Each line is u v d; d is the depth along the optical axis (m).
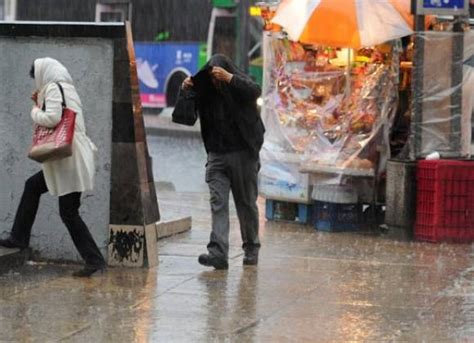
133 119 18.33
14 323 14.32
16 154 18.92
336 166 23.47
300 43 24.08
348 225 23.70
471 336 14.05
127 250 18.53
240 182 18.44
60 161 17.02
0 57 18.84
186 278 17.70
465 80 23.48
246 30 55.69
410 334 14.11
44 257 18.83
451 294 16.77
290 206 25.02
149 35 60.31
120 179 18.45
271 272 18.42
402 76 24.12
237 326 14.36
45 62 17.08
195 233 22.94
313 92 24.30
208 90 18.23
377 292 16.84
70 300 15.81
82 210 18.59
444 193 21.97
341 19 22.69
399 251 20.98
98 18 60.09
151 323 14.44
